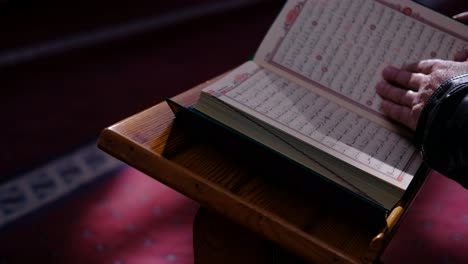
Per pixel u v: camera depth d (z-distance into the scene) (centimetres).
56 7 397
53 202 203
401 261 178
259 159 73
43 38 353
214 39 374
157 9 413
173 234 189
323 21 81
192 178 72
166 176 73
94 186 212
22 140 243
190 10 416
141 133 76
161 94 294
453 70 74
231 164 74
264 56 79
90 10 399
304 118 74
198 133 76
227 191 71
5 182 214
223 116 74
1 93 283
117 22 385
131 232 189
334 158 71
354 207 70
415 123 74
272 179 74
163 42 360
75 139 245
